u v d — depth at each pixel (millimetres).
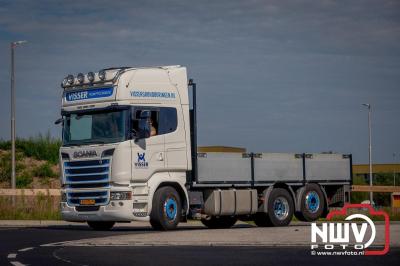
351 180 33156
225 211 28500
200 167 27828
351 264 15820
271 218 29891
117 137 25859
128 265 16031
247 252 18359
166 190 26766
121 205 25703
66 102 27359
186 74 27719
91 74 26656
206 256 17562
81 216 26500
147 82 26594
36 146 54906
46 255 18359
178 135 27188
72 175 26781
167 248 19578
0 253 19031
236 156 29078
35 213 36812
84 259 17250
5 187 48812
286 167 30703
